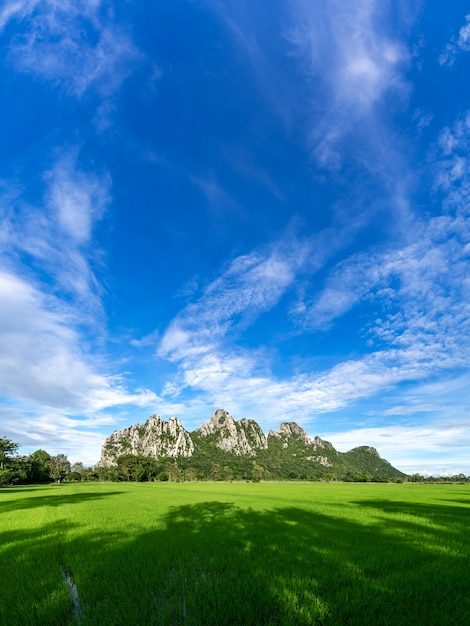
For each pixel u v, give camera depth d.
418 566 8.44
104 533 13.16
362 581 7.12
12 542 11.70
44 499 34.00
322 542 11.31
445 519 18.31
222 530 13.67
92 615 5.41
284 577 7.28
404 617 5.29
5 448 92.00
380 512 21.48
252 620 5.18
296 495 40.16
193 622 5.06
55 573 7.91
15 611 5.71
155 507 24.20
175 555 9.34
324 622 5.18
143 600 5.88
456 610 5.51
